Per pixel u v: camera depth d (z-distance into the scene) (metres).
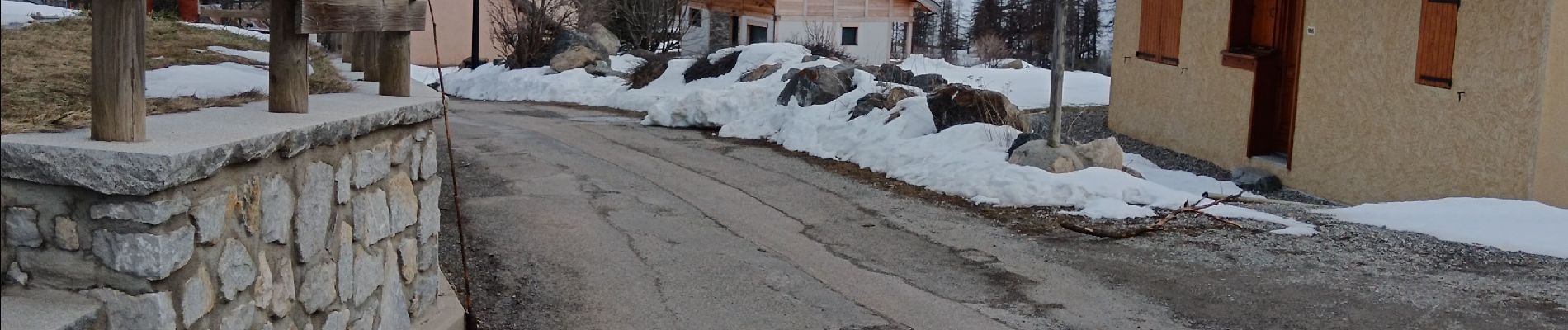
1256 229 8.52
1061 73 10.67
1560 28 9.49
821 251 7.94
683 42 38.28
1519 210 8.60
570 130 15.20
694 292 6.77
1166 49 15.19
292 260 4.09
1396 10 11.09
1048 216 9.23
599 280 7.00
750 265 7.47
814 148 13.16
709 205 9.62
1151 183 10.06
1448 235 8.02
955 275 7.28
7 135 3.55
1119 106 16.52
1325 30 12.13
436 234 5.59
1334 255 7.59
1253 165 13.40
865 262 7.63
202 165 3.44
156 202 3.33
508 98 22.06
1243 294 6.69
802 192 10.42
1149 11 15.65
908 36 35.97
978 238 8.41
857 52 35.00
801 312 6.39
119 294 3.40
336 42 10.12
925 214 9.37
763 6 34.50
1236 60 13.52
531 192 10.05
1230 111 13.79
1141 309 6.43
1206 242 8.11
